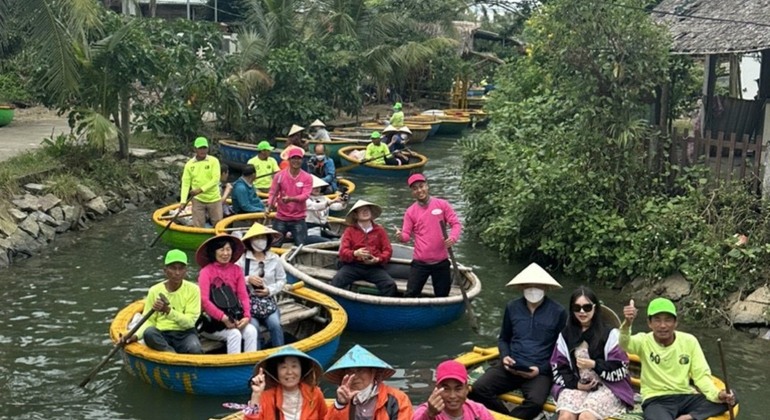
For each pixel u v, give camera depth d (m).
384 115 31.81
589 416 6.14
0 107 20.94
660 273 10.48
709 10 13.33
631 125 11.30
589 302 6.36
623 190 11.62
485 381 6.87
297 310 8.78
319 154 16.44
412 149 25.69
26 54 23.06
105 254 12.41
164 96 18.88
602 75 11.39
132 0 21.02
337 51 27.38
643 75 11.34
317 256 10.79
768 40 10.73
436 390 5.09
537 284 6.84
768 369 8.38
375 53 28.91
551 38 11.38
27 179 14.00
